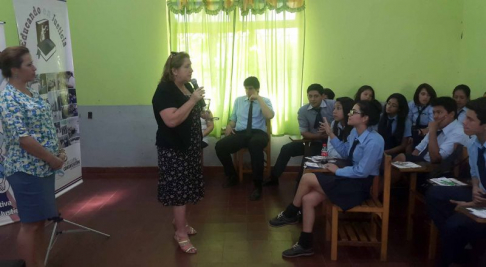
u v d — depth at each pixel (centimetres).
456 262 246
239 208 390
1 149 339
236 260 286
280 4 459
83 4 486
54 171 244
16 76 226
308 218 285
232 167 458
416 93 430
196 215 373
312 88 425
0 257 297
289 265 278
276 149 498
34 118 228
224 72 477
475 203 228
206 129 453
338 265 277
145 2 482
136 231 339
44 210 238
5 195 350
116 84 500
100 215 377
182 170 283
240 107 470
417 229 337
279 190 444
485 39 413
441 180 275
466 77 451
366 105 276
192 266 279
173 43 476
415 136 402
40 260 250
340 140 352
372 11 463
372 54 471
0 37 333
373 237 294
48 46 313
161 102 269
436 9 458
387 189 271
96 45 494
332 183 277
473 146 249
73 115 347
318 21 469
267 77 476
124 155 511
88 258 292
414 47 466
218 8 464
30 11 295
